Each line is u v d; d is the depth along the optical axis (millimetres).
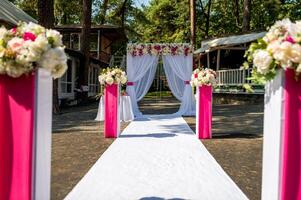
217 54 24562
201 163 6215
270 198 3170
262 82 3152
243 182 5125
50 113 3520
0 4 17062
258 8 32531
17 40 2969
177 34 37781
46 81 3348
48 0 14391
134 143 8289
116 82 9164
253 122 12453
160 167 5906
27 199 3074
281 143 2938
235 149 7641
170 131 10469
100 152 7234
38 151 3168
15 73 2967
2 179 3076
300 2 31016
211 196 4434
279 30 3031
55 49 3146
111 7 37000
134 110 15344
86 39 22141
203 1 38281
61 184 4977
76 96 23484
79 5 36844
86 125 11859
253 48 3154
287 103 2895
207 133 9070
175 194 4496
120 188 4738
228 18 36969
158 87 39031
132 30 38875
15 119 3062
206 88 9094
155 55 15508
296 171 2902
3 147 3064
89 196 4426
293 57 2779
